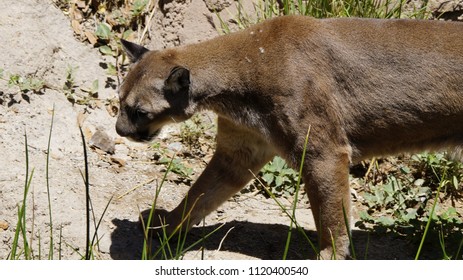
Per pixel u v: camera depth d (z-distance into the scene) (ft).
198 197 22.13
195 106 21.52
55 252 20.63
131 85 21.66
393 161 26.17
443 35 20.79
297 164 20.74
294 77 20.45
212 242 22.03
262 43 20.98
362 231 23.34
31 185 22.13
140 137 22.00
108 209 22.36
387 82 20.79
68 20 27.94
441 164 25.43
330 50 20.79
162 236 21.84
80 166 23.99
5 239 20.76
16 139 23.94
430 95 20.68
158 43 28.73
